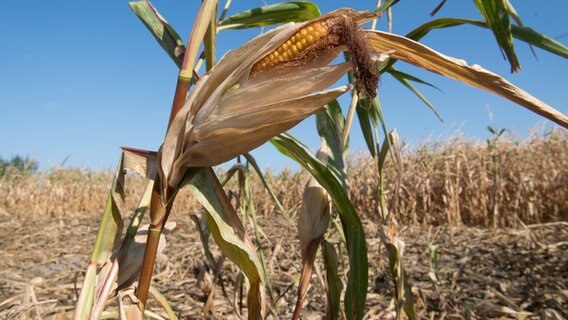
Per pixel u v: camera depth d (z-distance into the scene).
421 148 3.18
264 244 2.08
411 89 0.70
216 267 0.82
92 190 4.70
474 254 1.70
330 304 0.60
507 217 2.54
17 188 4.46
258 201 3.96
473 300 1.13
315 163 0.51
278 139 0.53
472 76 0.43
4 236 2.61
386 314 1.04
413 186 2.87
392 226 0.68
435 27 0.57
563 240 1.84
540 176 2.63
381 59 0.38
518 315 1.00
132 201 4.64
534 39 0.49
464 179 2.71
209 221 0.45
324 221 0.57
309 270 0.57
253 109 0.38
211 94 0.39
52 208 4.22
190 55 0.38
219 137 0.39
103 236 0.41
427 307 1.09
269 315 1.02
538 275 1.35
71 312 1.00
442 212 2.79
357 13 0.38
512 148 2.81
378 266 1.52
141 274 0.39
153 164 0.43
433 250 1.23
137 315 0.39
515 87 0.42
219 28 0.54
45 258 1.92
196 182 0.41
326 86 0.39
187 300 1.13
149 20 0.50
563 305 1.08
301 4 0.56
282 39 0.37
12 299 1.04
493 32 0.47
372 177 2.99
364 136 0.68
